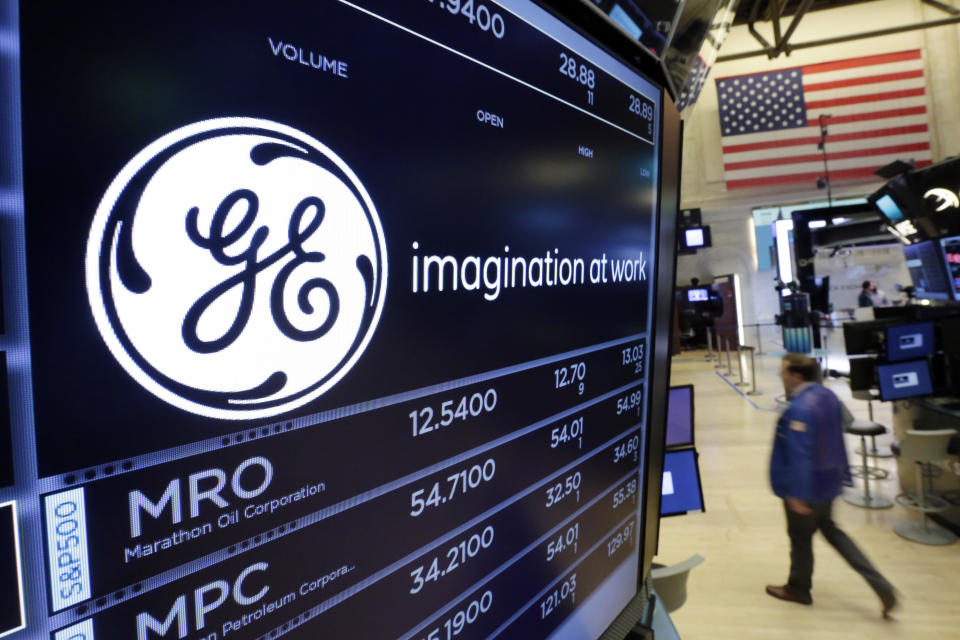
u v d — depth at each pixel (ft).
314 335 1.85
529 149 2.79
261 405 1.71
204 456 1.58
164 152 1.46
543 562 3.15
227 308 1.61
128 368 1.42
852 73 34.65
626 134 3.67
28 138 1.23
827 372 25.58
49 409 1.29
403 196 2.13
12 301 1.23
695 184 40.63
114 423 1.40
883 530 13.17
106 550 1.40
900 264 37.40
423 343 2.26
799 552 10.51
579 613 3.57
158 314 1.47
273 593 1.78
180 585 1.55
